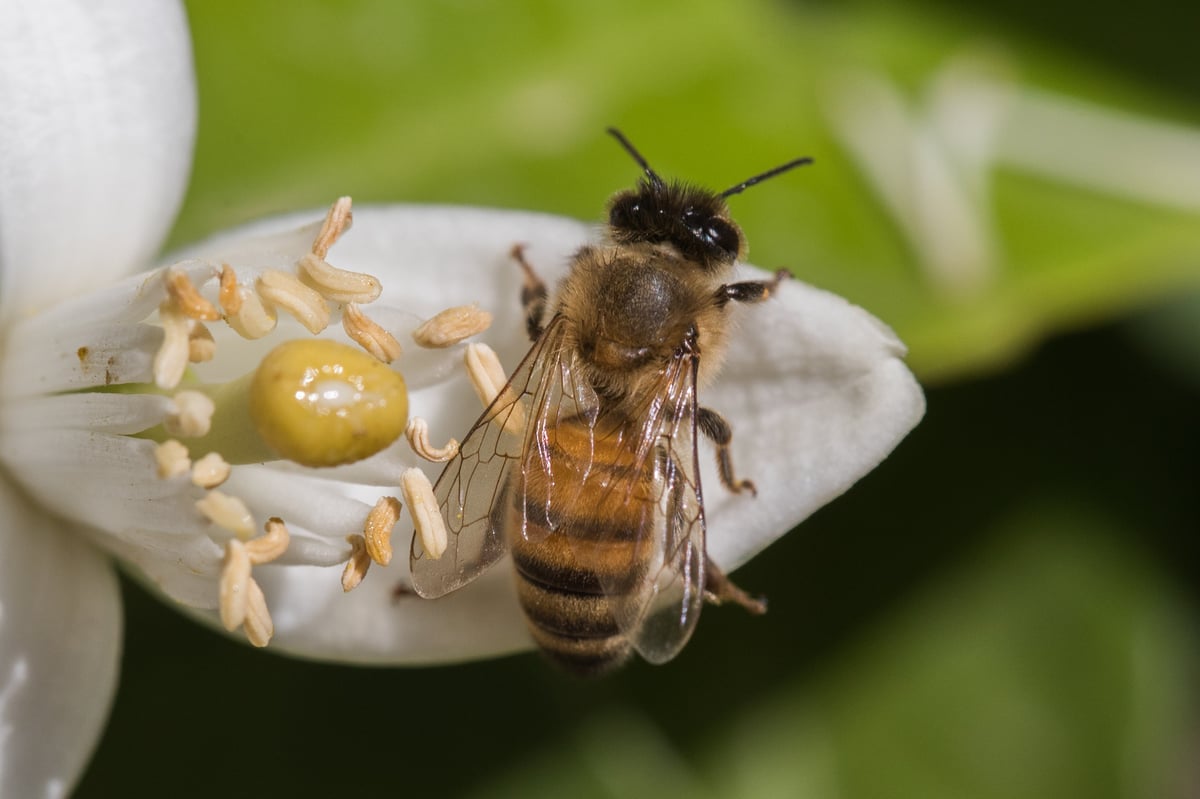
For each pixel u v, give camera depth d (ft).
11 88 0.32
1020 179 0.38
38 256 0.33
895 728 0.38
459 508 0.33
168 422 0.31
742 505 0.33
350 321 0.32
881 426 0.32
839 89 0.39
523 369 0.34
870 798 0.38
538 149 0.38
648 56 0.38
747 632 0.38
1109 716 0.38
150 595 0.37
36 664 0.33
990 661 0.38
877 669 0.38
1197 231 0.38
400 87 0.38
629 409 0.33
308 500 0.32
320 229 0.32
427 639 0.33
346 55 0.38
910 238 0.37
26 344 0.33
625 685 0.38
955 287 0.37
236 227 0.34
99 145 0.32
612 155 0.38
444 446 0.33
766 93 0.39
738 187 0.36
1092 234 0.38
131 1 0.32
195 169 0.37
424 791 0.37
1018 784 0.38
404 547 0.33
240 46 0.37
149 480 0.32
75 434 0.32
